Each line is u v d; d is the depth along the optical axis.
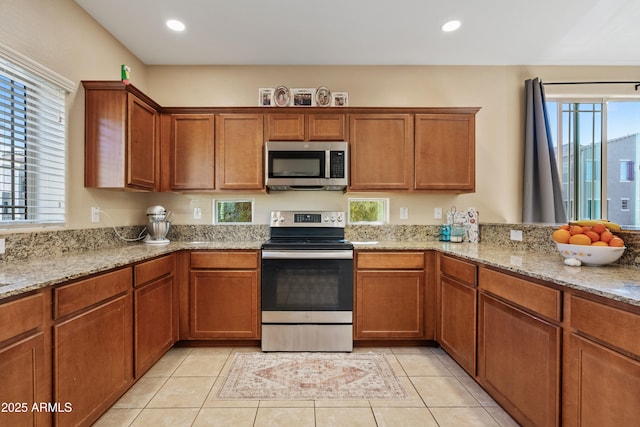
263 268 2.36
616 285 1.14
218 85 2.91
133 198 2.65
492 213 2.96
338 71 2.93
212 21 2.23
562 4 2.06
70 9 1.97
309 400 1.76
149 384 1.91
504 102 2.95
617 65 2.95
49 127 1.81
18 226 1.65
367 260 2.41
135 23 2.25
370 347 2.46
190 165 2.61
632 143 3.02
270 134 2.61
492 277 1.71
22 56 1.61
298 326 2.36
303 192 2.93
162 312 2.13
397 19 2.22
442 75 2.95
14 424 1.07
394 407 1.70
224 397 1.78
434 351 2.39
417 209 2.94
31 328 1.14
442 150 2.62
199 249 2.38
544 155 2.83
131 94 2.15
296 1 2.02
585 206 3.01
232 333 2.37
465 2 2.04
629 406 0.98
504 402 1.61
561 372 1.24
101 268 1.49
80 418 1.38
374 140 2.62
